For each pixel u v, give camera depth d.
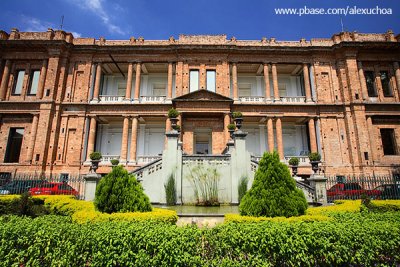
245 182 14.44
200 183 14.78
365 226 5.11
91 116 28.39
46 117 27.38
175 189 14.34
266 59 30.42
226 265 4.48
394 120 29.14
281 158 27.58
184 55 29.95
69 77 29.55
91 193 12.92
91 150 27.70
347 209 8.87
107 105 28.58
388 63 30.64
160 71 33.00
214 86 29.48
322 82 29.77
